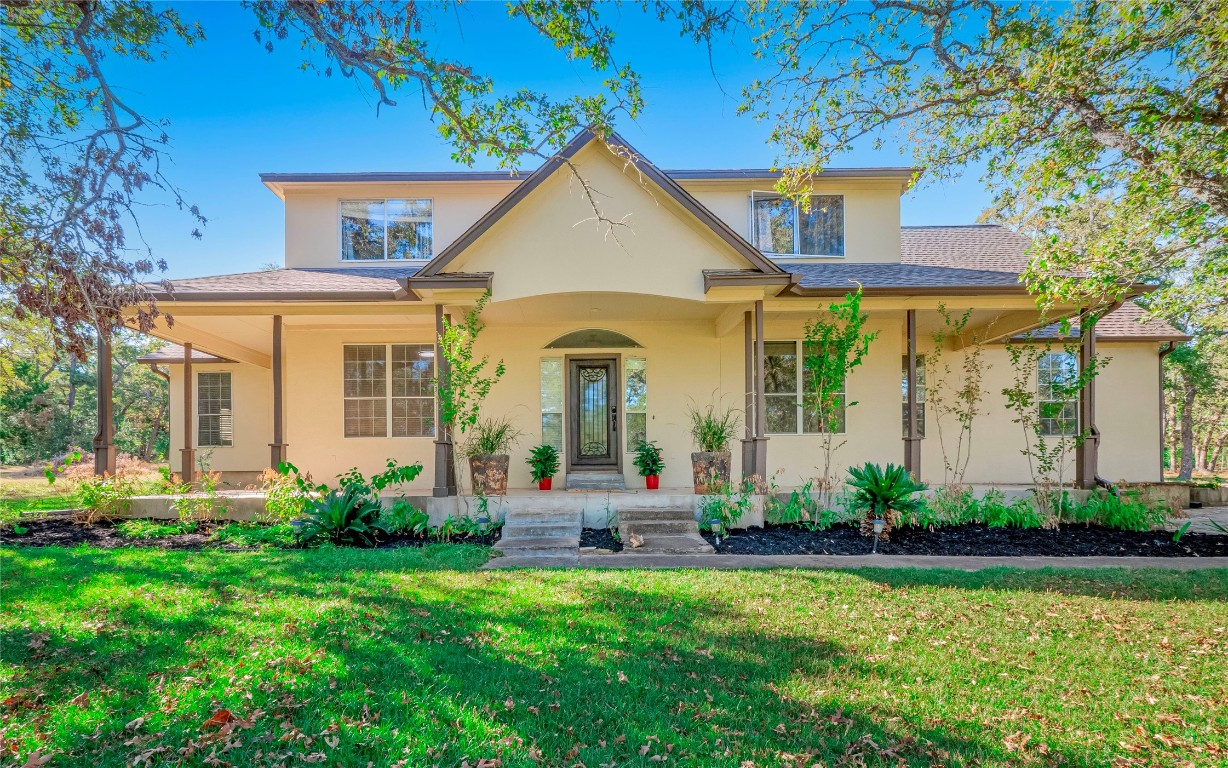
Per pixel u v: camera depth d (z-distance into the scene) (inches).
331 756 115.1
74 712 128.8
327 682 142.9
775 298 375.9
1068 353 403.9
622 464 443.8
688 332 448.8
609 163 354.9
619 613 196.7
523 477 441.7
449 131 233.0
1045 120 291.3
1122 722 132.5
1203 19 242.2
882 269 446.0
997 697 143.1
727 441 429.7
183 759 113.3
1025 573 253.6
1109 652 169.5
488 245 352.5
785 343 450.0
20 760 112.7
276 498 338.0
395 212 475.8
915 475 378.0
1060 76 265.9
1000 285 369.1
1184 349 700.0
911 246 543.8
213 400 591.8
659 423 446.3
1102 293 304.7
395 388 455.2
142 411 1128.8
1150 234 291.7
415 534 341.1
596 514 355.9
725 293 356.5
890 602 212.4
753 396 396.8
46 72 217.8
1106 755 120.3
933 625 189.8
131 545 306.3
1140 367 525.7
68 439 1014.4
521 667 154.0
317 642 167.0
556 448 444.1
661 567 265.0
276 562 262.8
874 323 446.0
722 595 218.2
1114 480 520.1
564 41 212.5
